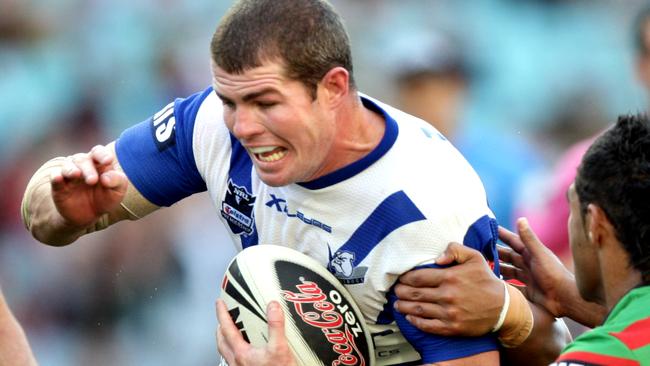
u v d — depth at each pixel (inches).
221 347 532.1
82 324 1262.3
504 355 574.2
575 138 1563.7
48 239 585.9
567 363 454.9
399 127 534.3
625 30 1610.5
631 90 1598.2
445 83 995.3
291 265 531.5
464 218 521.7
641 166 464.8
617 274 474.9
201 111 575.2
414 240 515.2
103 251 1267.2
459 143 1002.7
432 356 520.7
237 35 489.1
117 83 1557.6
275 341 508.4
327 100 503.2
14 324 453.4
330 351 521.7
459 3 1716.3
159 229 1274.6
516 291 531.5
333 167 522.9
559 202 863.7
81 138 1467.8
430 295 511.5
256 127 496.1
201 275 1284.4
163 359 1261.1
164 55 1604.3
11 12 1615.4
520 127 1561.3
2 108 1501.0
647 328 450.9
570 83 1635.1
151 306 1266.0
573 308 582.6
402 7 1706.4
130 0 1654.8
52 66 1579.7
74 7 1648.6
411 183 520.1
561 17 1695.4
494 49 1665.8
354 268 529.7
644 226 461.4
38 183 584.4
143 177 581.0
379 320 541.6
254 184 556.1
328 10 503.8
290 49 488.4
